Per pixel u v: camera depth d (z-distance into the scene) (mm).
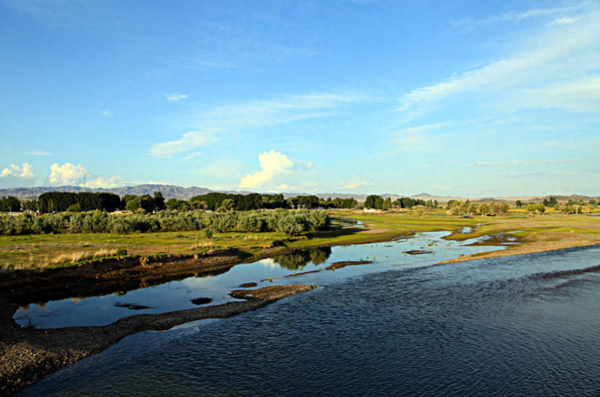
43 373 20000
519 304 31484
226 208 190625
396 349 22766
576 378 19078
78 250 51531
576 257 55031
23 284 35844
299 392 18078
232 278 43219
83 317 28922
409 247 70062
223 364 21078
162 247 57281
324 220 94188
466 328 26109
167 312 30328
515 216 183625
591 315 28547
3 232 78125
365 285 39062
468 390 18078
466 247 69125
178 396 17797
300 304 32469
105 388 18531
